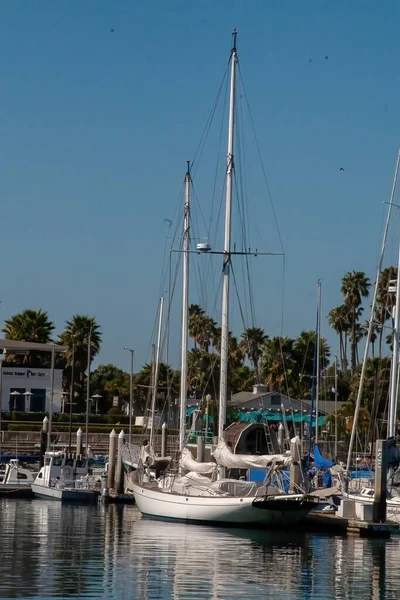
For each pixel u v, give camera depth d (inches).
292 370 6968.5
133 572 2084.2
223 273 3120.1
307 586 2015.3
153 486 3073.3
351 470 3991.1
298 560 2341.3
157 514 2997.0
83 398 6993.1
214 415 4333.2
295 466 2815.0
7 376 6117.1
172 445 5034.5
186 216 3786.9
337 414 5762.8
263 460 2800.2
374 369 5698.8
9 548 2409.0
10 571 2057.1
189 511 2878.9
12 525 2930.6
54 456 4037.9
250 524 2780.5
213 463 2942.9
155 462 3459.6
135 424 5915.4
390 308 4522.6
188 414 4148.6
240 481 2849.4
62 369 6289.4
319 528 2856.8
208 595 1878.7
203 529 2795.3
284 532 2792.8
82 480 3907.5
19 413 5767.7
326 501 3154.5
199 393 6397.6
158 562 2226.9
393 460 3065.9
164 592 1884.8
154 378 5083.7
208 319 6614.2
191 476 2945.4
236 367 7224.4
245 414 4106.8
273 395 5585.6
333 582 2071.9
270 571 2170.3
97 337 7140.8
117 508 3506.4
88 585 1926.7
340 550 2522.1
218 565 2219.5
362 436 5393.7
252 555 2383.1
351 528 2805.1
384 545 2628.0
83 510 3422.7
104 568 2124.8
